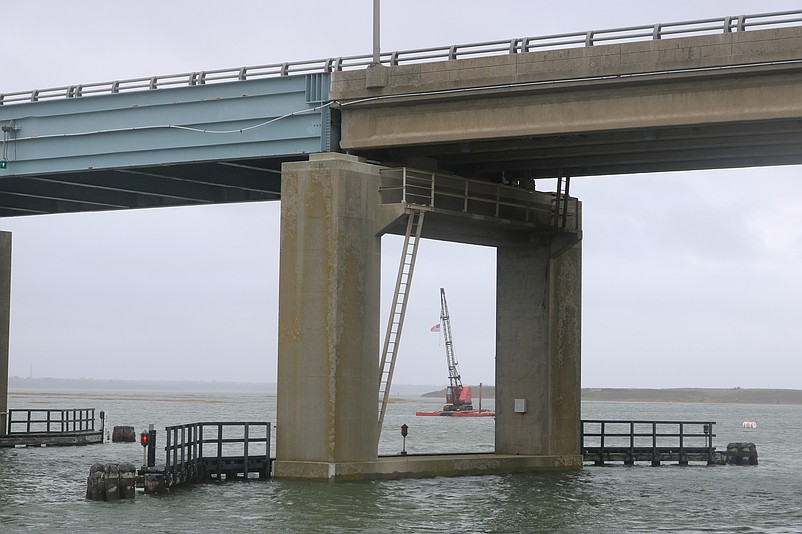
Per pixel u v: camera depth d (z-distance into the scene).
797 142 43.19
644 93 40.28
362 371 43.25
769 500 41.56
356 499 38.22
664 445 96.81
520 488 43.41
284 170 43.78
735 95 39.00
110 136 49.66
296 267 43.19
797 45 37.88
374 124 44.41
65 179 53.62
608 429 148.38
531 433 51.66
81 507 36.12
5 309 64.62
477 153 46.91
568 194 51.03
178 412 181.12
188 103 47.94
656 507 38.72
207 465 43.31
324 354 42.41
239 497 38.34
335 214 42.56
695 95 39.56
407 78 43.62
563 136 42.59
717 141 43.88
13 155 51.66
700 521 35.38
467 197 46.53
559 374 51.84
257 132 46.41
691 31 39.59
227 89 47.09
